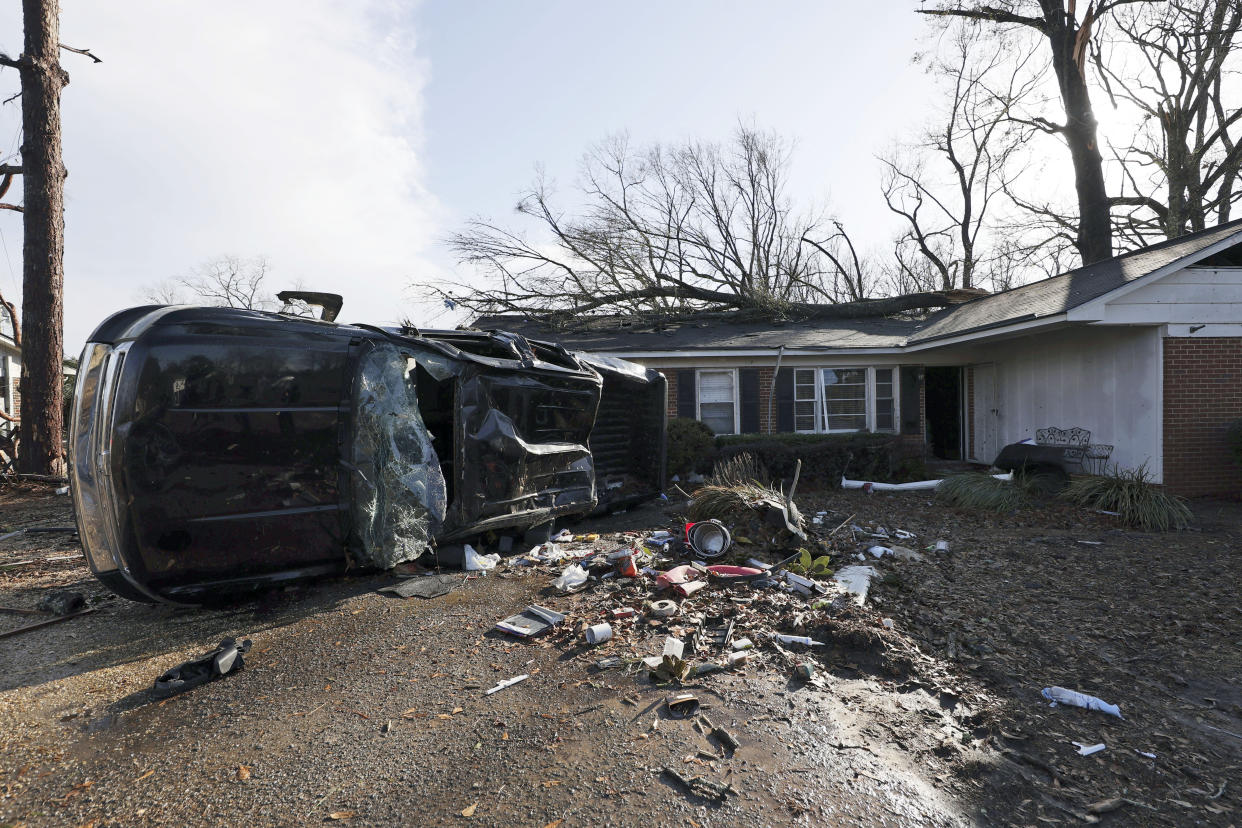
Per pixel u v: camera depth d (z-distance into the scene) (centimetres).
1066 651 423
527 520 633
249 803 252
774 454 1090
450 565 576
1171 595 534
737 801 252
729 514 635
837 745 292
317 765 276
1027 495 927
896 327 1611
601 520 798
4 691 351
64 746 294
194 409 428
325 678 360
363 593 505
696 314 1728
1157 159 2158
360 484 491
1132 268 1019
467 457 563
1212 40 1919
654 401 937
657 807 248
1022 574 593
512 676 359
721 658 377
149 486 411
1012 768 285
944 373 1631
